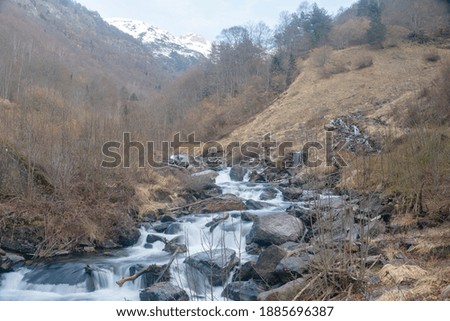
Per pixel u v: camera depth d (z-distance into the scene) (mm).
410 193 12773
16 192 14781
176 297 9367
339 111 36344
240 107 50781
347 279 7660
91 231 14508
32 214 14102
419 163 13320
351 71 45656
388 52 48375
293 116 39750
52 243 13641
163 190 19609
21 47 73500
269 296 8055
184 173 22562
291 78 52000
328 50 53219
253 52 69375
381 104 35062
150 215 17219
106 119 22562
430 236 10766
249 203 17938
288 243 11961
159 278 10617
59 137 18359
